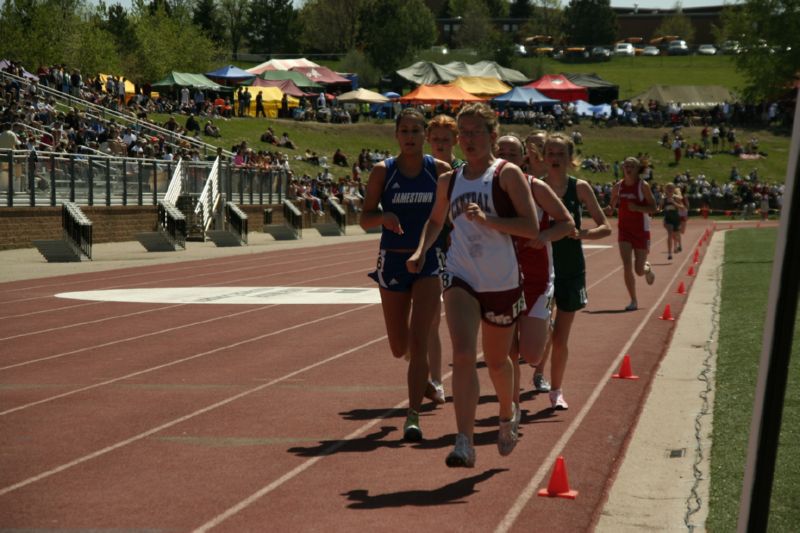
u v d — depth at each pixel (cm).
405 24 15300
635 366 1305
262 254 3869
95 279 2711
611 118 10525
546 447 872
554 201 822
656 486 756
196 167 5062
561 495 718
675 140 9719
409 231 946
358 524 656
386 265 952
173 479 777
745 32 4856
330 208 5891
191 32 12456
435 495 724
